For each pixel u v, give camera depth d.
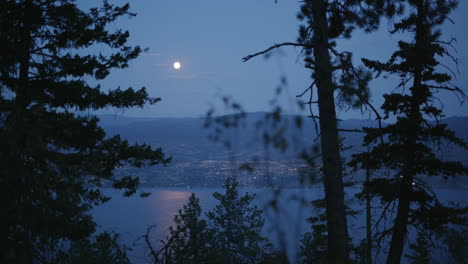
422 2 8.98
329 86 5.40
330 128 6.47
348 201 6.63
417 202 13.77
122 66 12.82
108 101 12.38
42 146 7.67
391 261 13.34
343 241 6.54
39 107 7.90
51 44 11.84
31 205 6.92
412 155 13.22
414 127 12.97
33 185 7.32
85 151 11.06
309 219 11.43
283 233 2.25
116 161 11.63
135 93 12.57
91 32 12.20
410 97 13.76
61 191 7.82
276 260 3.07
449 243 17.78
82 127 10.77
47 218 7.01
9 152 6.99
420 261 17.48
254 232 10.59
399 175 13.44
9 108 9.87
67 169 8.54
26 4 11.28
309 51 7.59
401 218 13.52
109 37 12.70
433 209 13.36
